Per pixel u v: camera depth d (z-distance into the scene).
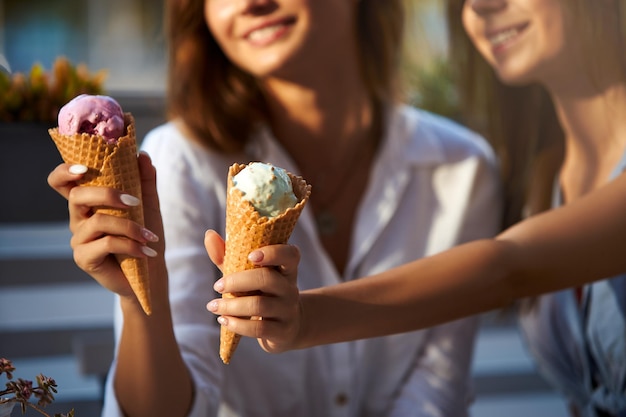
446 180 2.15
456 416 2.04
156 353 1.41
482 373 3.25
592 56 1.84
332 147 2.09
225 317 1.14
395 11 2.23
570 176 2.01
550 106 2.10
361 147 2.12
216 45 2.04
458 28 2.22
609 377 1.87
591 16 1.81
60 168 1.18
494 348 3.43
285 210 1.11
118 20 10.30
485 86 2.20
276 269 1.14
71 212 1.20
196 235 1.94
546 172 2.11
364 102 2.12
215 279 1.96
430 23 3.16
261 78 1.96
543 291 1.44
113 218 1.16
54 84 2.80
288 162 2.06
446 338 2.10
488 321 3.16
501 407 3.23
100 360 2.66
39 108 2.78
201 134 2.02
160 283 1.35
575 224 1.43
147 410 1.45
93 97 1.19
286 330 1.17
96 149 1.16
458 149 2.18
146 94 3.11
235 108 2.03
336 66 2.00
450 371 2.07
